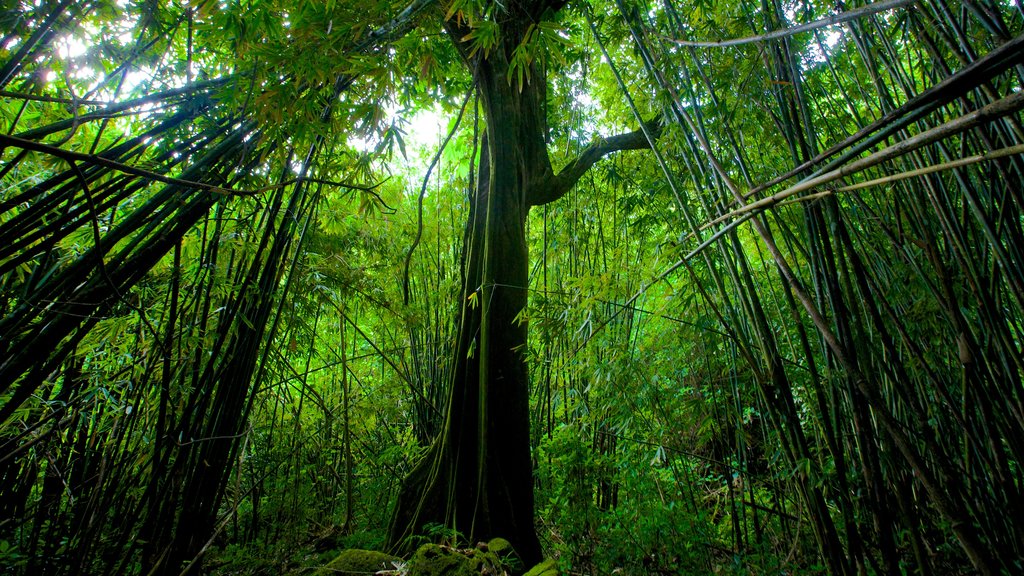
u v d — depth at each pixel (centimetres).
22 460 224
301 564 309
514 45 288
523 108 317
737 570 246
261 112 150
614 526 277
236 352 224
